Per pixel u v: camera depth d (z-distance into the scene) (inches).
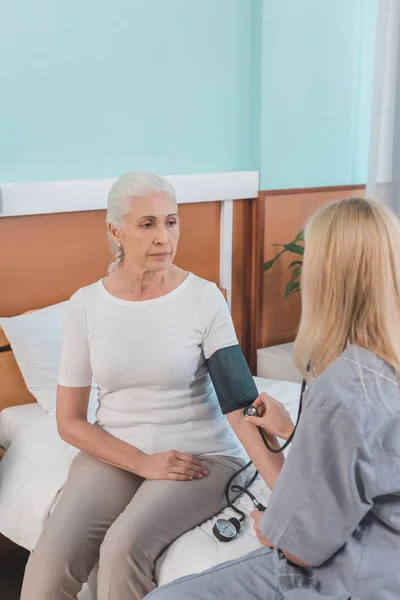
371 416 43.9
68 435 70.6
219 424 71.5
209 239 117.6
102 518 64.9
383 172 112.0
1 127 95.3
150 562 61.0
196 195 111.5
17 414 91.1
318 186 125.1
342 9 118.6
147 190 68.5
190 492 64.7
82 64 100.0
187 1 107.1
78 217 103.0
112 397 71.2
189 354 68.9
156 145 109.4
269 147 117.6
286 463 46.0
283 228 122.9
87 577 64.1
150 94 107.0
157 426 69.6
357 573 44.6
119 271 71.6
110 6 100.6
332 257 46.7
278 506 45.7
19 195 95.3
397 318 46.4
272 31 112.6
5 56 93.7
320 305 47.8
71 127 101.0
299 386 100.0
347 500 43.4
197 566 58.8
